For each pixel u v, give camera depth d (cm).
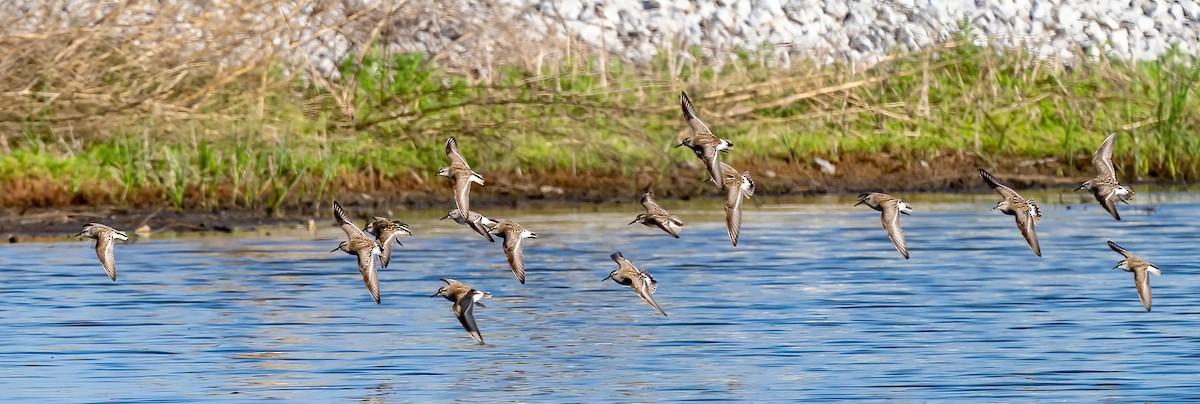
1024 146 2528
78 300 1529
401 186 2259
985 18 2841
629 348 1328
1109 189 1166
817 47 2647
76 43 2089
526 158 2341
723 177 1110
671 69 2464
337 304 1523
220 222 2055
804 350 1312
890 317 1448
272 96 2253
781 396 1158
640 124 2359
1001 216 2159
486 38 2488
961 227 2056
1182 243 1908
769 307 1504
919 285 1622
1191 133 2531
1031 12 2873
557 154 2359
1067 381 1199
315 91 2339
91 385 1197
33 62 2148
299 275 1680
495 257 1823
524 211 2195
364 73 2403
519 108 2344
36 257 1780
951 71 2630
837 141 2488
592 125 2372
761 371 1238
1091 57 2711
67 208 2062
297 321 1440
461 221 1124
